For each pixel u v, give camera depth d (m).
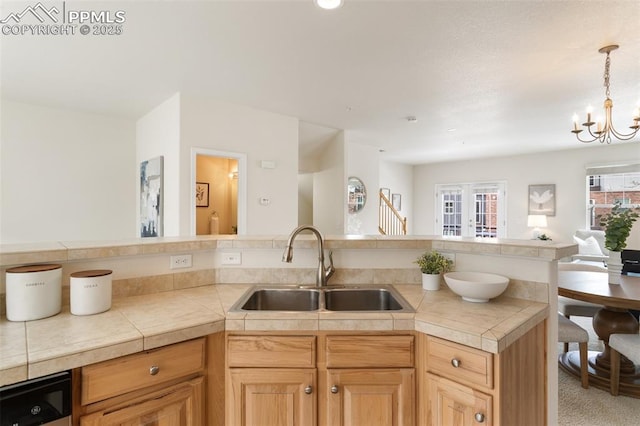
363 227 6.61
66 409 1.00
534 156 7.55
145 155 4.71
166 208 4.06
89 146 4.67
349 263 1.96
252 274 1.94
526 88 3.53
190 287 1.84
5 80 3.40
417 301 1.59
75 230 4.57
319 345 1.34
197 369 1.27
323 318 1.34
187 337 1.23
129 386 1.12
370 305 1.84
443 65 2.97
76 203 4.58
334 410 1.33
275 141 4.57
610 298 2.28
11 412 0.91
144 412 1.15
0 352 0.99
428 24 2.30
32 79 3.37
